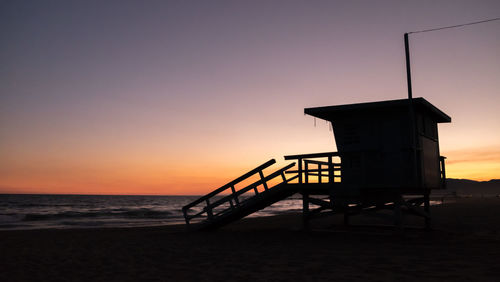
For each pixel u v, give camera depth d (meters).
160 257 9.38
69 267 8.32
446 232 13.23
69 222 33.16
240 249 10.34
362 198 12.94
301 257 8.68
